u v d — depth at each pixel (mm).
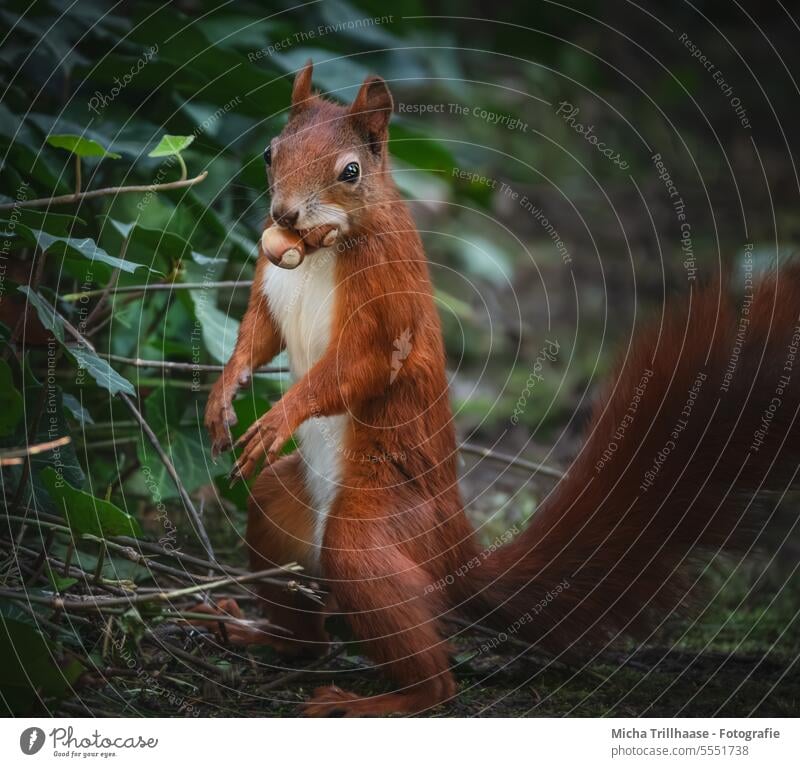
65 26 8336
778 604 8070
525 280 14453
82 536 5672
